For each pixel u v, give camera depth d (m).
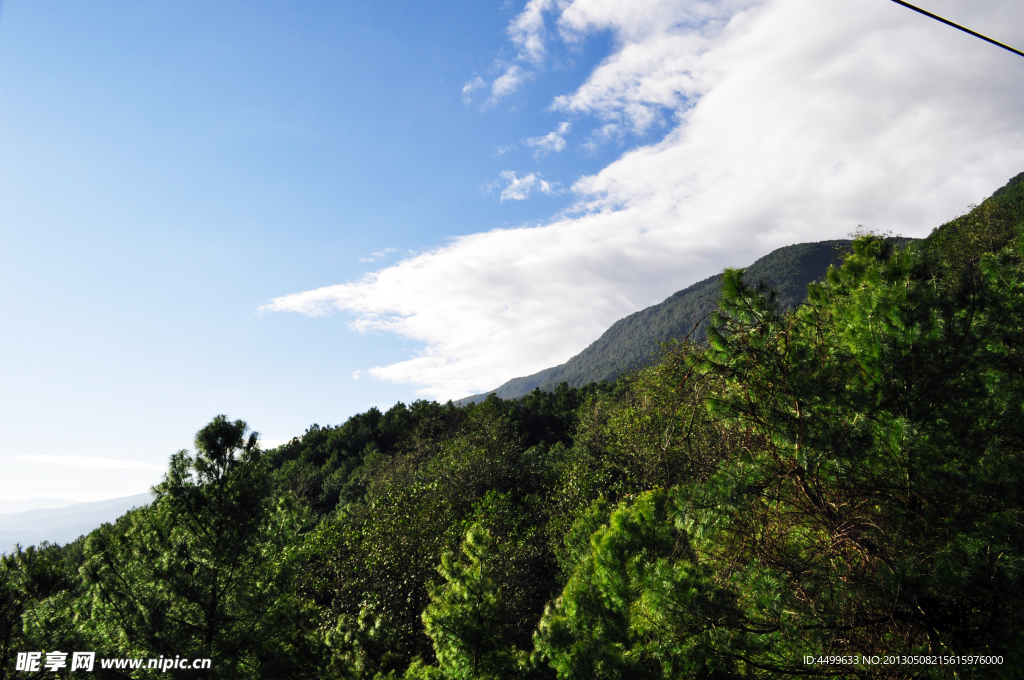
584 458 23.83
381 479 34.28
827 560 4.69
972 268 5.68
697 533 5.38
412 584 17.16
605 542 7.59
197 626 9.27
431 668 10.95
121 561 9.30
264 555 10.14
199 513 9.64
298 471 50.88
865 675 4.31
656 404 15.69
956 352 5.02
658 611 5.21
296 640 10.30
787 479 5.02
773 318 5.37
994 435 4.86
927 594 4.33
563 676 6.93
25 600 9.35
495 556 16.95
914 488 4.75
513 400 62.38
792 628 4.64
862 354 5.26
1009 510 4.41
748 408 5.36
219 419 10.20
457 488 27.52
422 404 61.91
